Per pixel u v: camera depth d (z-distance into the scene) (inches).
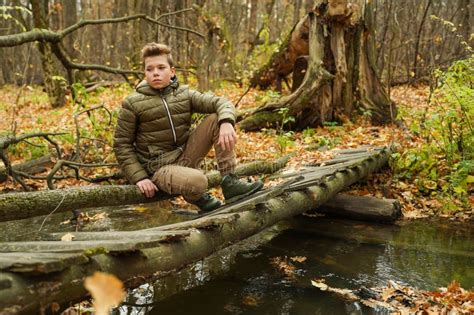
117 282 17.3
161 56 134.3
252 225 139.8
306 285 138.0
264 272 148.6
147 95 135.3
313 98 361.1
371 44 366.3
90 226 195.8
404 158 256.8
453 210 217.5
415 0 648.4
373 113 359.9
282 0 916.0
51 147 295.1
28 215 122.3
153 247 96.2
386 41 581.9
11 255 75.4
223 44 492.4
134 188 141.9
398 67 574.9
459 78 234.8
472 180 218.1
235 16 755.4
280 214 156.4
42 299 71.6
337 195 223.3
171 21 559.8
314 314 118.3
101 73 709.9
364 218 210.7
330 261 158.9
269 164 237.1
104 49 838.5
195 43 567.8
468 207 217.6
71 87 370.6
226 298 128.6
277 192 151.5
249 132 346.0
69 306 79.6
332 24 352.8
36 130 330.3
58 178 215.9
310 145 299.3
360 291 132.8
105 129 289.9
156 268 97.7
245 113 356.5
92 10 920.9
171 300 127.7
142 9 598.2
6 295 66.2
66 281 75.8
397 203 213.6
